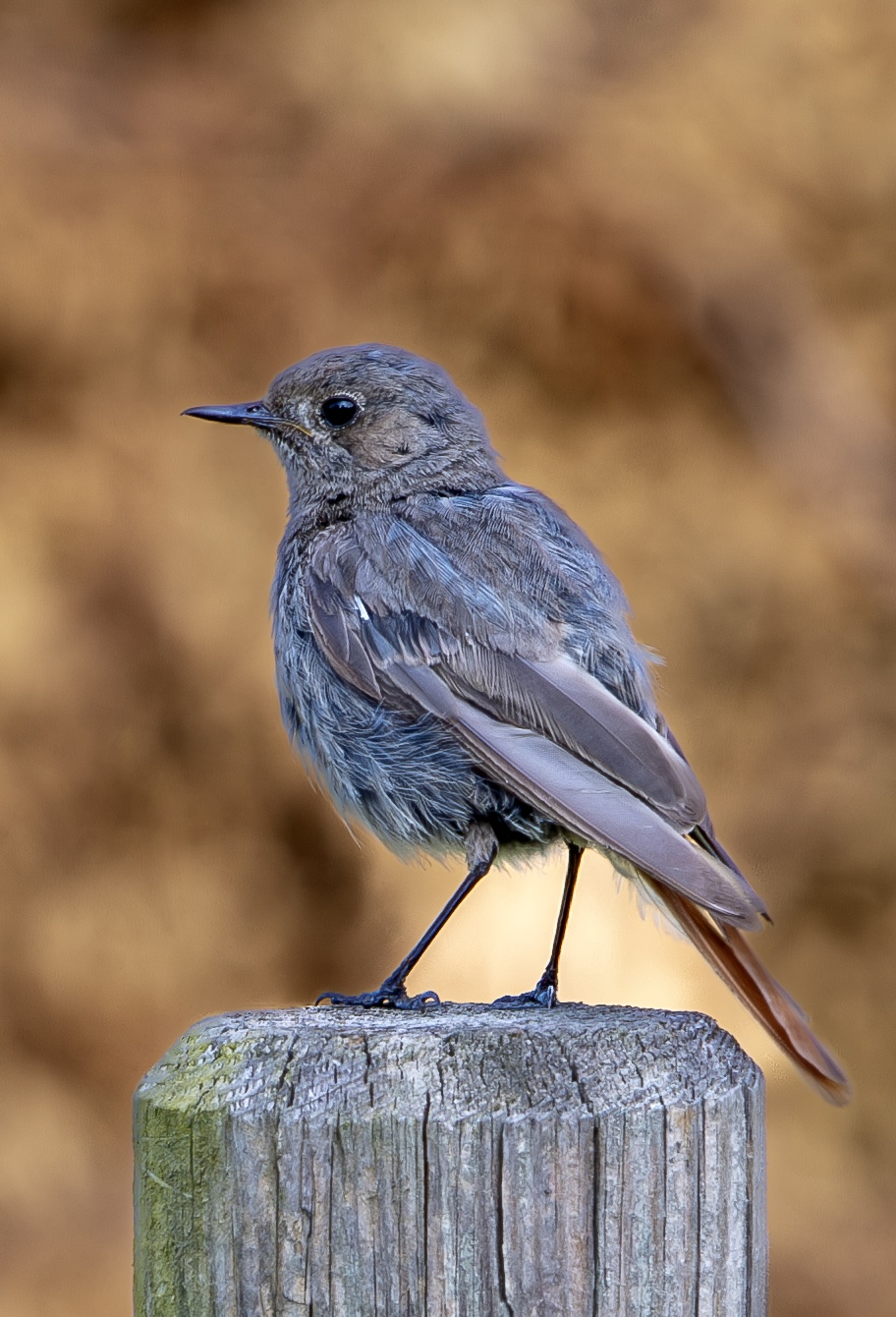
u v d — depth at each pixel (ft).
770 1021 16.67
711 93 55.31
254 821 46.62
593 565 19.06
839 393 53.16
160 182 50.14
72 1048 43.75
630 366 51.29
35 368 48.34
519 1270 12.30
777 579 51.29
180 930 45.39
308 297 49.65
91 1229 40.47
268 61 54.44
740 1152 12.89
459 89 53.88
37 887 44.73
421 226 50.44
